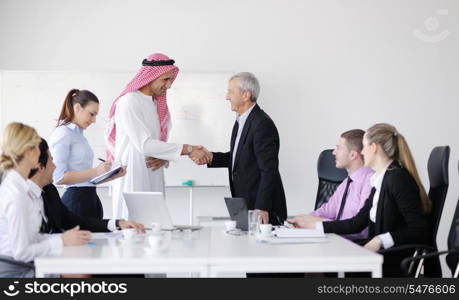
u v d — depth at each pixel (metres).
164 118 3.58
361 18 4.95
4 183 2.29
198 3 4.90
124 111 3.32
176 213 4.93
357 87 4.95
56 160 3.30
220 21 4.91
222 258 1.99
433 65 4.97
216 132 4.83
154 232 2.66
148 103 3.40
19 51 4.82
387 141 2.81
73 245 2.32
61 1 4.85
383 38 4.95
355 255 2.04
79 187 3.41
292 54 4.92
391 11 4.96
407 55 4.96
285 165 4.94
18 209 2.22
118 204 3.37
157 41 4.89
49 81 4.75
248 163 3.23
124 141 3.37
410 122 4.95
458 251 2.34
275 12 4.92
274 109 4.93
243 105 3.31
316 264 2.00
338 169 3.67
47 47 4.84
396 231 2.62
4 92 4.73
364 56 4.95
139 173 3.38
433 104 4.96
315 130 4.94
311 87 4.93
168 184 4.83
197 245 2.35
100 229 2.81
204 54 4.89
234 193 3.33
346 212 3.19
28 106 4.74
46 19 4.85
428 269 2.71
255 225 2.69
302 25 4.93
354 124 4.95
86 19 4.87
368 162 2.87
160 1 4.89
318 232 2.57
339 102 4.94
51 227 2.64
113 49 4.87
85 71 4.79
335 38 4.94
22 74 4.74
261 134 3.17
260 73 4.92
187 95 4.83
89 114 3.44
